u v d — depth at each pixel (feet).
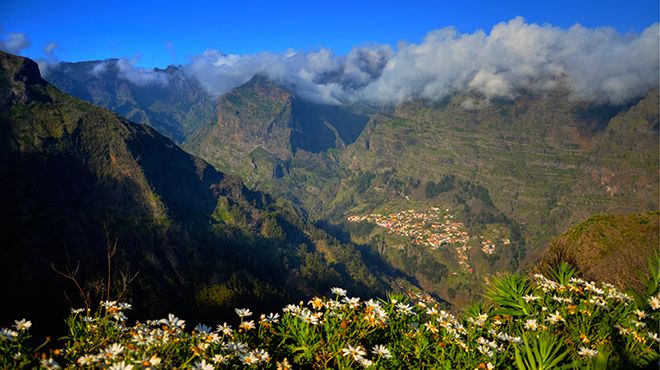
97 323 13.56
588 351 13.24
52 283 270.87
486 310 18.89
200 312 319.06
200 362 11.82
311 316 13.94
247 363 11.85
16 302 238.68
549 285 17.92
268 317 14.39
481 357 13.76
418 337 14.35
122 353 11.89
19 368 10.97
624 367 12.69
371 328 14.29
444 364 13.50
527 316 17.07
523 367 12.94
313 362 13.58
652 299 15.70
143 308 291.79
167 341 12.21
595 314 15.65
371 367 12.78
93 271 312.09
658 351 13.84
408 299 16.26
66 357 12.20
